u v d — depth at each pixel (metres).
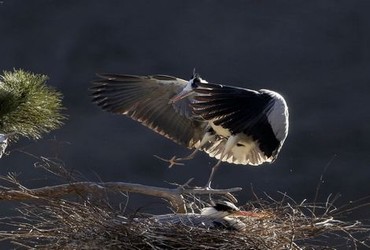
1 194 7.82
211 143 8.86
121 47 18.25
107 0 18.84
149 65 18.06
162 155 16.23
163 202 10.48
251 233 7.19
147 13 18.62
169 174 15.96
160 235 7.08
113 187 7.95
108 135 16.55
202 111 7.98
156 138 16.45
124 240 6.97
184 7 18.64
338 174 15.88
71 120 16.80
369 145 16.47
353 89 17.44
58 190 7.90
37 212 7.65
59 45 18.28
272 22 18.28
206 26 18.34
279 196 15.35
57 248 6.96
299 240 7.44
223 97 8.02
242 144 8.43
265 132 7.98
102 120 16.84
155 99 8.95
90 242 6.92
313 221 7.25
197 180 15.70
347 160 16.19
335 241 8.17
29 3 18.73
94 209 7.15
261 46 18.03
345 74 17.69
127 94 8.93
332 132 16.72
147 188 7.96
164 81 8.91
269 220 7.46
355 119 16.91
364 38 17.97
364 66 17.73
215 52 18.06
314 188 15.59
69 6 18.77
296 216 7.39
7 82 7.69
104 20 18.58
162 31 18.41
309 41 18.05
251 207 8.12
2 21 18.52
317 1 18.44
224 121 7.97
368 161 16.08
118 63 18.11
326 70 17.73
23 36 18.39
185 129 8.97
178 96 8.73
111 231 6.98
